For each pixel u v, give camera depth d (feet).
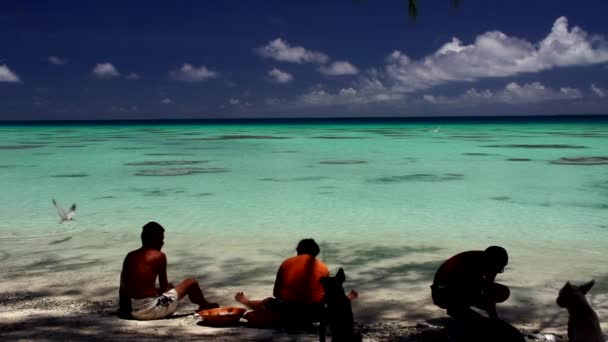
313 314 18.74
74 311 20.59
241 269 27.37
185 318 20.11
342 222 39.65
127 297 19.72
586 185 59.57
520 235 35.17
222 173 72.79
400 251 31.14
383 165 83.25
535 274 26.17
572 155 100.94
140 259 19.62
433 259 29.35
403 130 285.02
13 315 19.81
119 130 315.99
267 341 17.11
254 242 33.35
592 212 43.16
